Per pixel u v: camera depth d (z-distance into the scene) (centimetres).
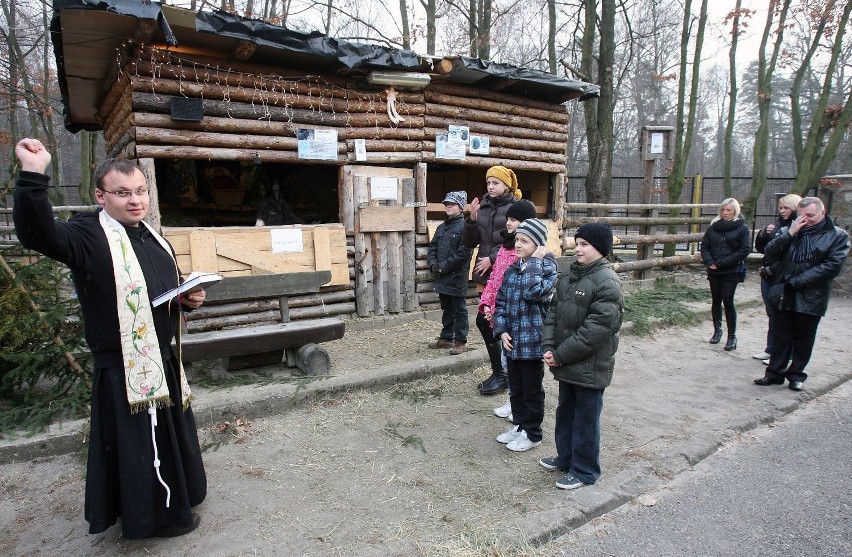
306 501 319
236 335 469
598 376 321
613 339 322
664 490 341
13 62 1412
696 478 357
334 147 678
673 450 382
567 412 346
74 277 253
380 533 287
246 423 419
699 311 780
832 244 481
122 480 261
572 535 294
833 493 336
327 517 302
